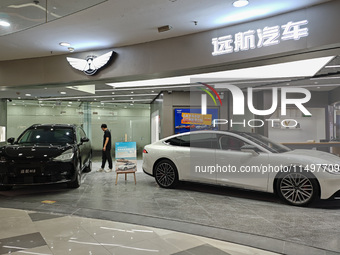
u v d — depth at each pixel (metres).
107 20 4.83
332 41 3.95
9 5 4.11
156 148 5.83
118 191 5.42
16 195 5.11
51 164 5.02
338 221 3.50
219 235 3.02
